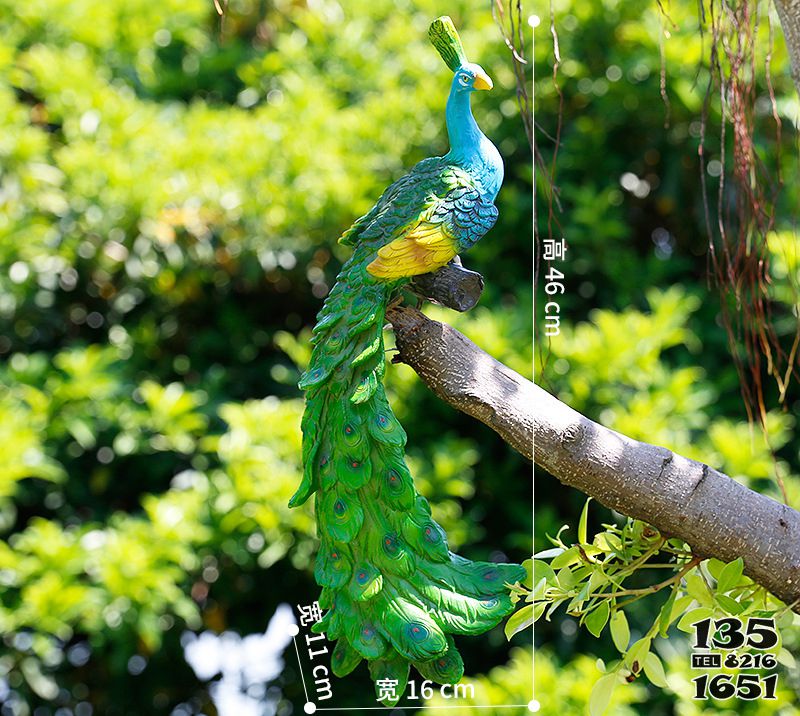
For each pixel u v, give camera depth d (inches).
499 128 205.6
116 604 182.2
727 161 200.8
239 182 203.2
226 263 206.5
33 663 190.2
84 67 209.9
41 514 207.6
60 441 203.2
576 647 192.9
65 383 194.2
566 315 202.7
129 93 219.6
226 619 210.1
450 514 184.5
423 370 81.3
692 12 197.2
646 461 82.3
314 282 208.4
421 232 78.6
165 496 194.2
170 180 201.9
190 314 217.8
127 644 190.7
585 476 82.0
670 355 201.9
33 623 181.2
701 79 194.9
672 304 186.4
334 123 207.0
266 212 202.4
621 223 199.0
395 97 206.7
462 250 80.7
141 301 214.1
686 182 205.3
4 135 199.6
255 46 241.8
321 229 203.3
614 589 89.7
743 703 169.8
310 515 182.2
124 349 209.3
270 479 183.2
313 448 78.9
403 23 218.8
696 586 87.0
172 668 217.5
